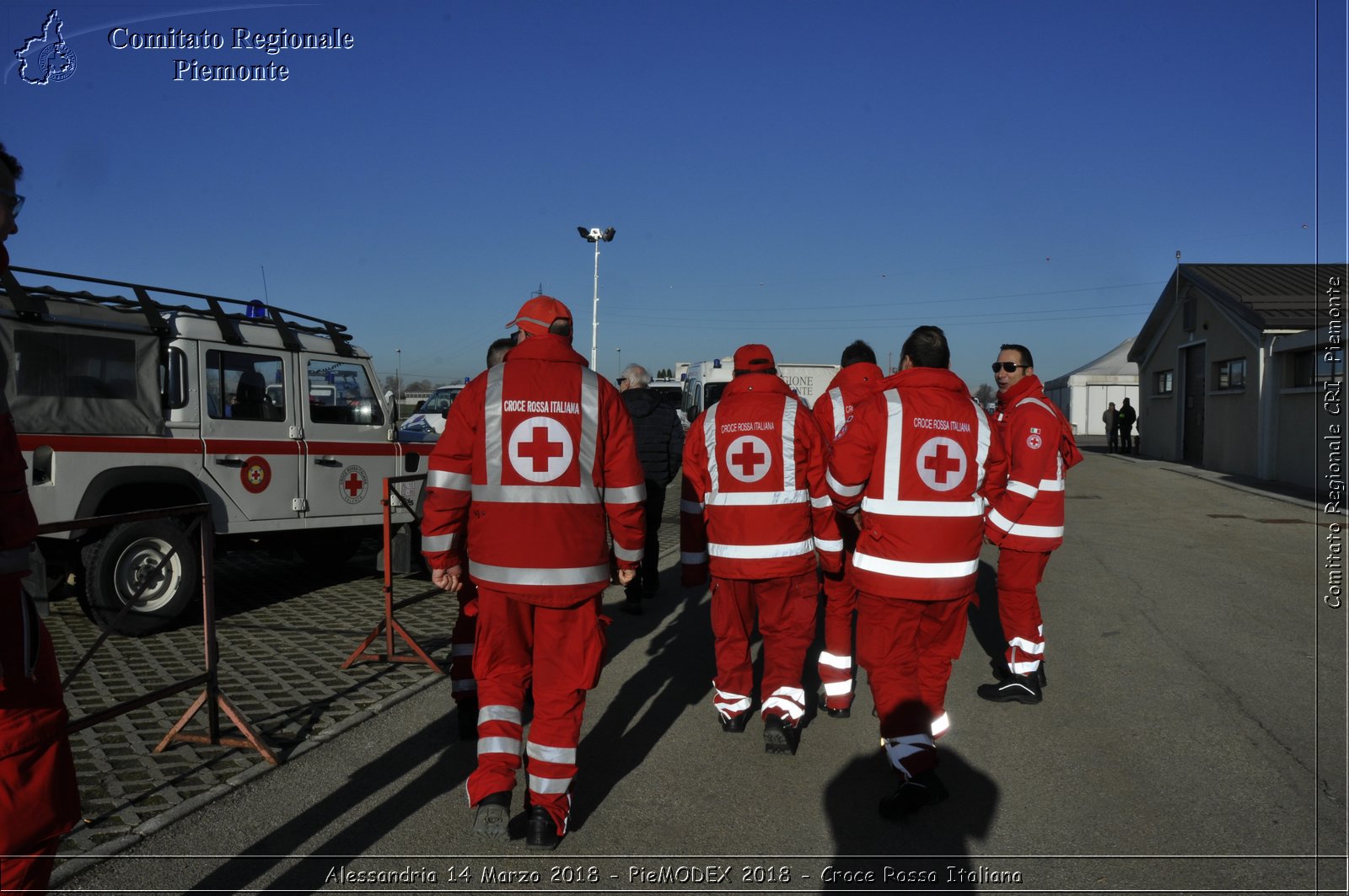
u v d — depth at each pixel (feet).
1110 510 48.67
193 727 15.66
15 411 20.31
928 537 12.72
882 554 12.85
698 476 15.46
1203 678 18.92
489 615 11.76
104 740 14.96
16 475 7.95
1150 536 39.60
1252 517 45.96
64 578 22.93
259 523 24.70
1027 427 16.07
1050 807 12.79
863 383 17.84
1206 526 42.75
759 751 14.98
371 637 19.49
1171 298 81.35
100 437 21.52
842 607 16.51
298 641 21.80
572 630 11.84
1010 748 14.97
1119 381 147.33
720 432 15.08
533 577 11.55
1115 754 14.74
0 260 8.00
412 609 25.68
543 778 11.48
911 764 12.41
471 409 11.84
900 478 12.78
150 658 20.12
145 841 11.55
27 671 7.94
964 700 17.46
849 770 14.19
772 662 15.02
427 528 12.01
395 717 16.33
